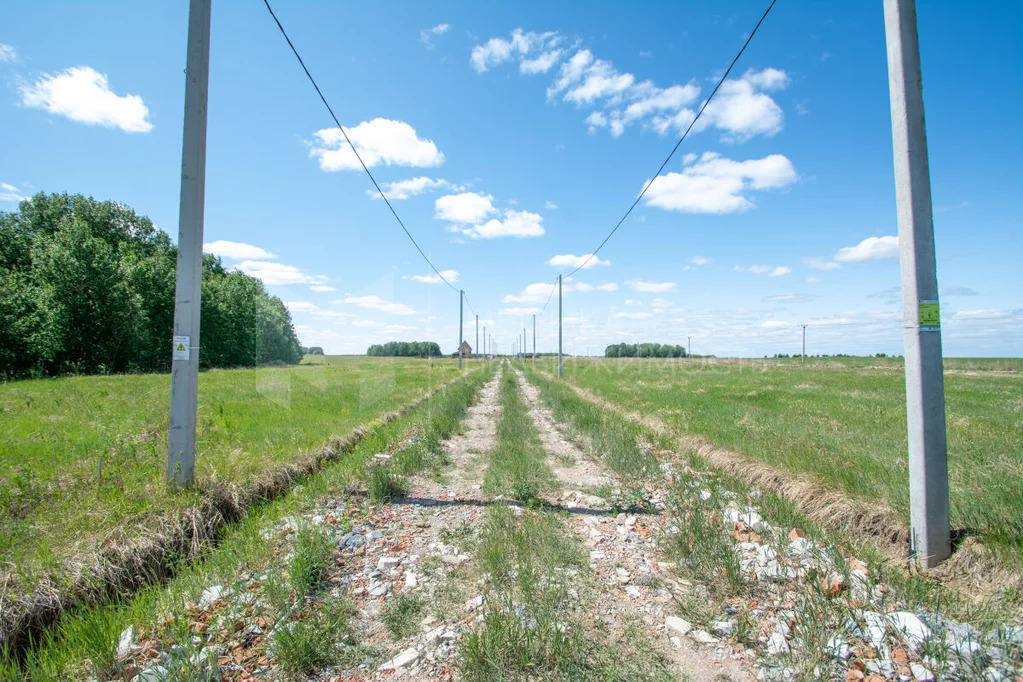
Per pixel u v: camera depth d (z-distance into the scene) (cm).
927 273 447
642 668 307
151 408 1098
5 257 3362
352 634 353
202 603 380
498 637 312
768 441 846
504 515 568
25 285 2838
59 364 2852
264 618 358
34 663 301
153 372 3353
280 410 1166
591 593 406
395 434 1073
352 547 507
